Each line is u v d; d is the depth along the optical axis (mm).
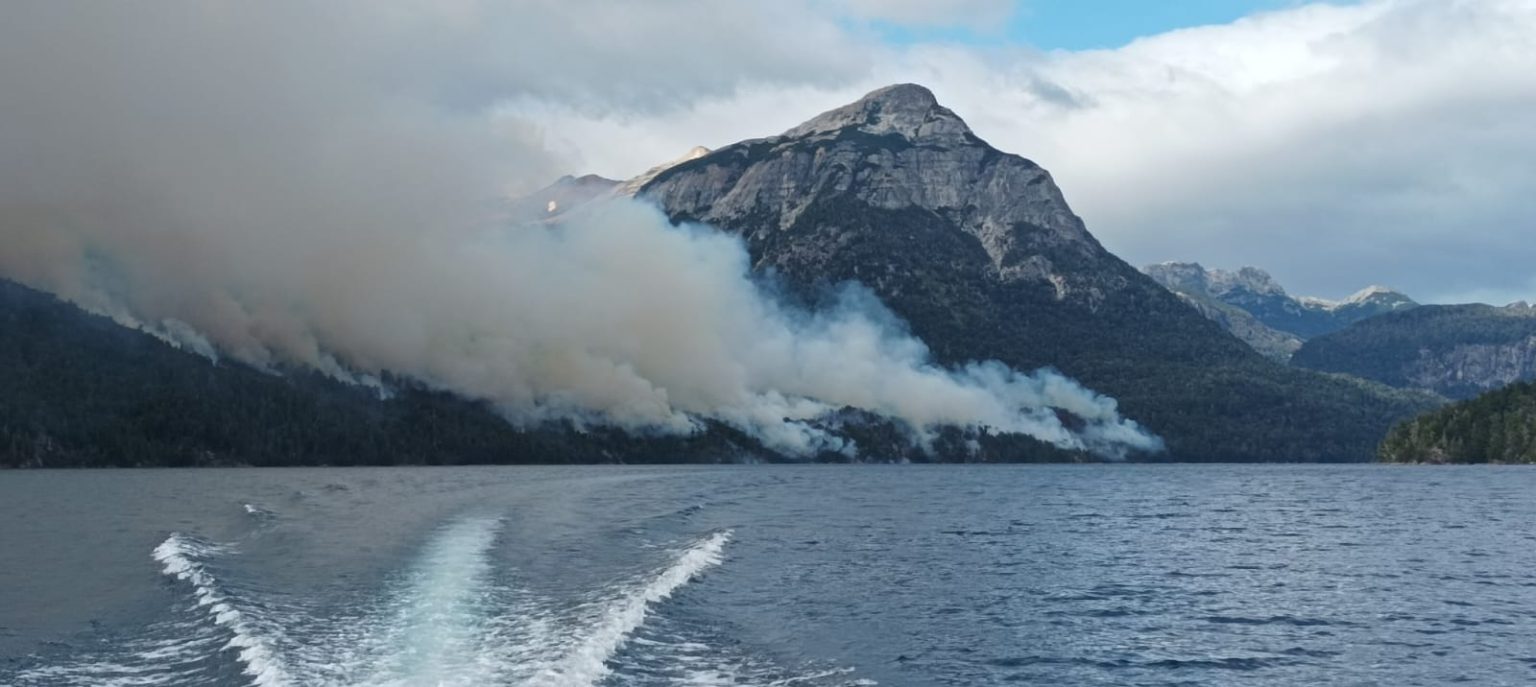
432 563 59312
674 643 39844
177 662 35656
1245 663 39719
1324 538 88000
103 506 113812
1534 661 40250
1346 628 46188
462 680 32969
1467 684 37000
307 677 33156
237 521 90438
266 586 50312
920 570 63938
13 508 110875
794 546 76875
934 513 117062
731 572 60000
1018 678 37312
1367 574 63875
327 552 64812
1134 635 44344
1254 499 152125
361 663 35031
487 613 43500
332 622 41531
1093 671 38344
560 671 34094
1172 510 126250
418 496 130875
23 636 39844
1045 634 44312
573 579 53312
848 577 59906
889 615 47844
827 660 38719
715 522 95250
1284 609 50875
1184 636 44250
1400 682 37250
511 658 35781
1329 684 36938
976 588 56812
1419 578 62156
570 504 116250
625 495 139500
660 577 54219
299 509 104688
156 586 51469
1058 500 148875
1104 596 54500
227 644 37875
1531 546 81312
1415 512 122375
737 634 41906
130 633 40094
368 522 87688
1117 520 108625
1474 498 152625
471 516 94688
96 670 34750
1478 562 70375
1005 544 81188
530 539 74125
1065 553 74875
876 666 38219
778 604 49438
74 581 53875
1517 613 50062
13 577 55438
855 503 135875
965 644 42156
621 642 39000
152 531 81250
